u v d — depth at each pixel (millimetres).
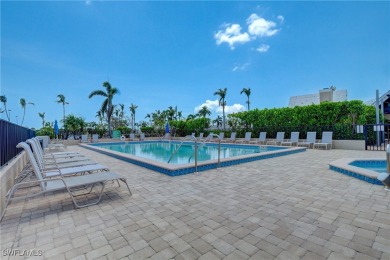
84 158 6480
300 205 3463
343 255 2166
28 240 2500
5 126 4754
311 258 2129
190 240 2475
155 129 31078
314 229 2686
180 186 4602
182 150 14953
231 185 4652
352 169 5344
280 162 7578
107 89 25016
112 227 2795
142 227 2787
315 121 13938
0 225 2875
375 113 13133
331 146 12125
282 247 2316
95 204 3586
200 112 46594
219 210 3299
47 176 3932
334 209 3289
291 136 13828
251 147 14305
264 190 4270
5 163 4609
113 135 25969
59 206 3521
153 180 5117
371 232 2596
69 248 2342
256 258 2139
